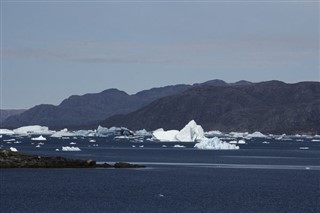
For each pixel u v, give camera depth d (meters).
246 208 113.88
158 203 119.06
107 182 156.50
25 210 110.88
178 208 113.00
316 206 117.19
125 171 191.75
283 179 170.50
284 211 111.06
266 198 127.94
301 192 139.12
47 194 132.75
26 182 155.50
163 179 166.62
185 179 167.75
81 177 169.25
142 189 141.88
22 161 195.88
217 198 127.06
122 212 108.19
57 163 196.25
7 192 136.12
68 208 112.56
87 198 126.12
